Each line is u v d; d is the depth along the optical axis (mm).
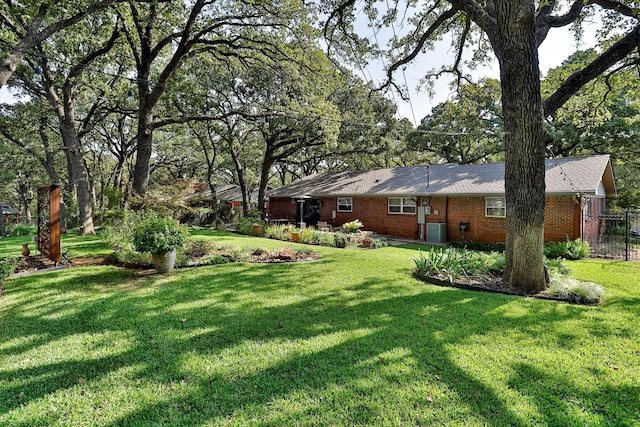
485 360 3242
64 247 10422
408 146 22562
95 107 16828
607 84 9359
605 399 2633
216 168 30516
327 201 18672
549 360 3246
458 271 6727
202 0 10812
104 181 31281
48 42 12883
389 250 11211
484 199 13062
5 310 4781
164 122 12789
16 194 43375
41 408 2541
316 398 2645
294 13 10508
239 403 2596
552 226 11367
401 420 2379
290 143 19875
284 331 4023
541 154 5723
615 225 15508
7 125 16922
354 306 4988
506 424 2344
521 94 5633
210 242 10445
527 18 5414
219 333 3971
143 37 11602
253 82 15414
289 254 9109
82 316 4535
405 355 3352
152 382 2902
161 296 5488
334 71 11555
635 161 19125
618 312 4664
